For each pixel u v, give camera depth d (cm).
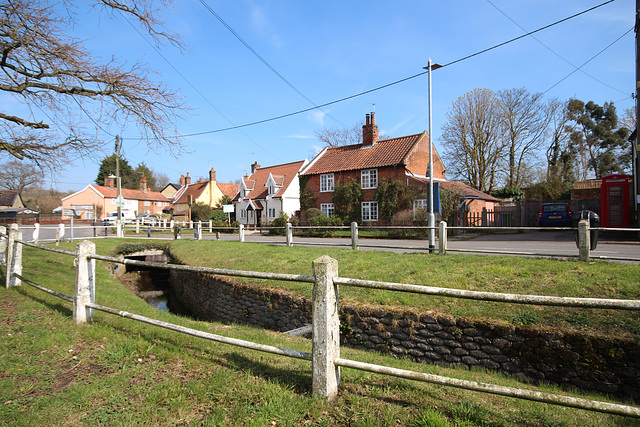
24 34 832
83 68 905
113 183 6112
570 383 474
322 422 280
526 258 827
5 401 323
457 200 2241
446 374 428
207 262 1285
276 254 1180
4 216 4375
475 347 544
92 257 556
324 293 309
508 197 3547
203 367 393
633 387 437
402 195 2603
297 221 3294
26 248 1656
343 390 331
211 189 5344
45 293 758
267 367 391
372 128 3200
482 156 3553
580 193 3158
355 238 1159
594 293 577
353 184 2938
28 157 963
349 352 521
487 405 310
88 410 309
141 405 317
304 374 369
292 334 590
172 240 2175
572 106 4275
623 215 1648
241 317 928
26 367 394
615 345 452
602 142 4200
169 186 7856
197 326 590
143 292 1566
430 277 737
